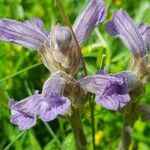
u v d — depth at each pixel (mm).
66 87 126
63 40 123
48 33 135
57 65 128
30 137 176
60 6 132
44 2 247
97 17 133
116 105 116
